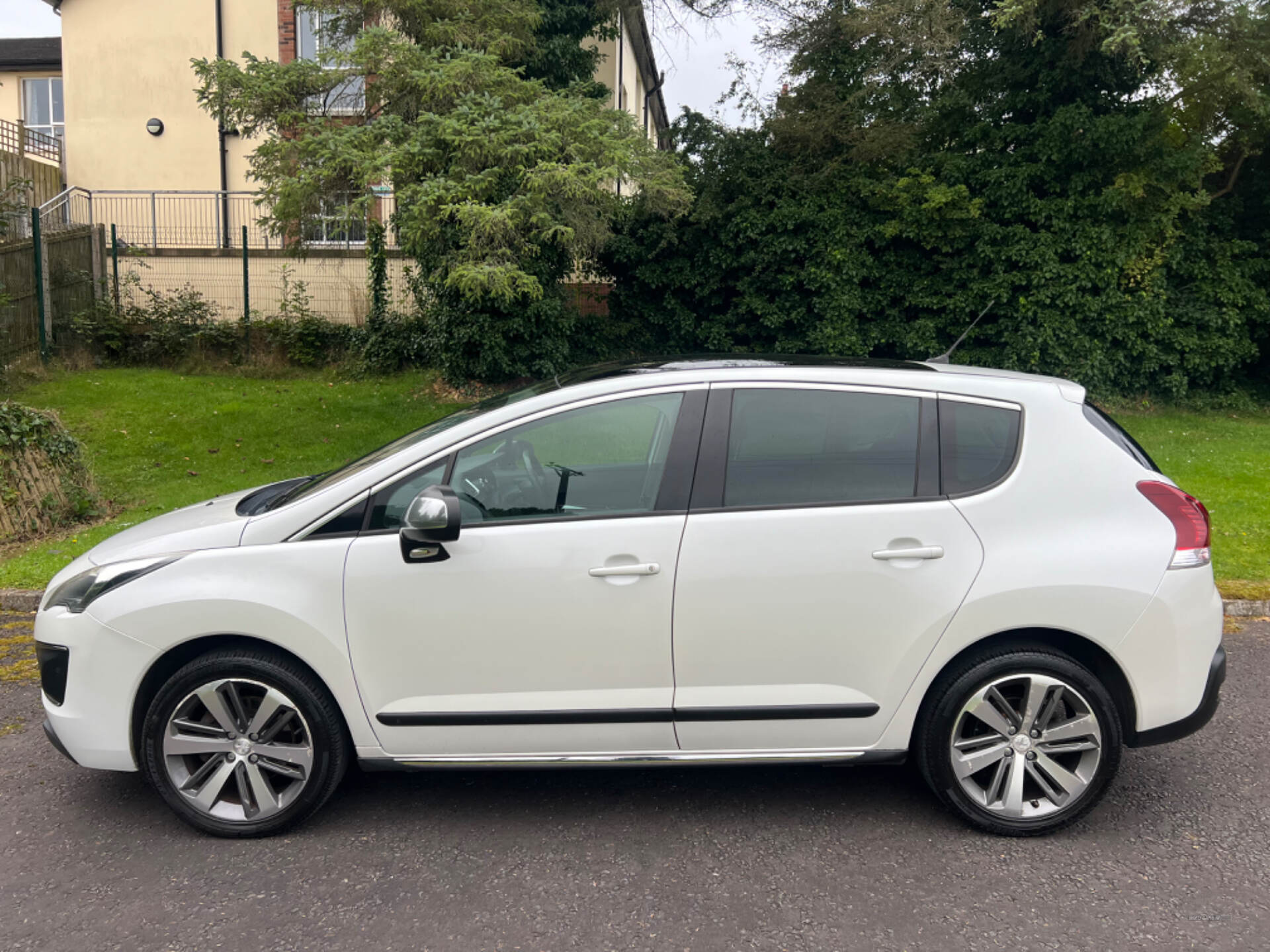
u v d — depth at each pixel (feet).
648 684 10.53
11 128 62.13
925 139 48.29
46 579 21.53
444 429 11.43
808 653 10.47
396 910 9.44
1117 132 42.09
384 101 38.04
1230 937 9.00
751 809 11.68
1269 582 21.33
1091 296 44.91
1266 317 47.47
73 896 9.70
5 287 41.04
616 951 8.76
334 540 10.61
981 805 10.79
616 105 66.23
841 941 8.91
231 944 8.86
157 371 46.88
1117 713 10.75
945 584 10.37
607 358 50.34
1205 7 40.11
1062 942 8.90
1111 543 10.47
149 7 61.62
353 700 10.57
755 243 47.62
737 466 10.69
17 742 13.79
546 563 10.37
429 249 40.19
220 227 58.29
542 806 11.75
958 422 10.88
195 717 10.91
